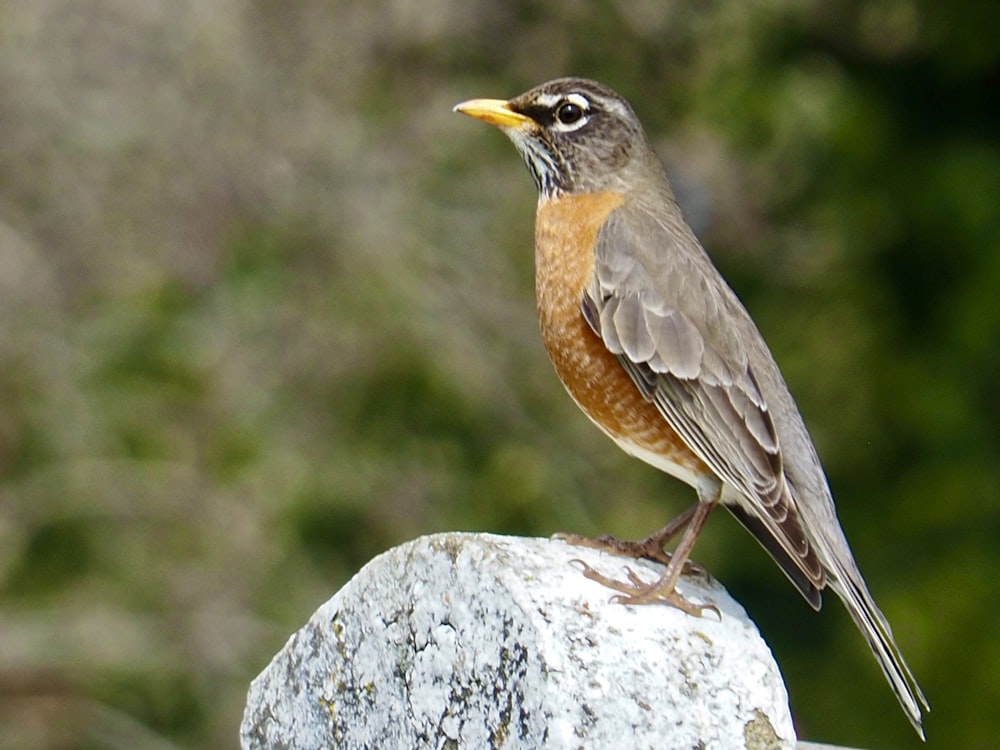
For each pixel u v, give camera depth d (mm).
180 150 16266
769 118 15891
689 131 17000
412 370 15625
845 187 15484
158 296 15992
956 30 14844
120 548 15234
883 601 14055
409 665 4957
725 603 5336
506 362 16109
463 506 15305
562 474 15555
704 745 4754
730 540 15234
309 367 15820
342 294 15844
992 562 13914
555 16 17234
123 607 14938
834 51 15820
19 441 15484
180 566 15039
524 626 4727
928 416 14578
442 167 16672
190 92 16406
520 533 15219
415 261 16141
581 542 6488
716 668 4898
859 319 15359
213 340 15859
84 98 16391
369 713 5043
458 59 17281
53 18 16391
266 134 16328
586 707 4645
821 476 6871
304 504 15164
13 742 14273
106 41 16438
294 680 5273
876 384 15031
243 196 16188
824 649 14648
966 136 14992
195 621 14812
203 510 15266
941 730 13586
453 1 17141
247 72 16500
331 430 15656
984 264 14492
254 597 14969
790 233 16328
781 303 16156
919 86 15188
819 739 14078
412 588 4988
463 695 4816
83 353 15789
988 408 14539
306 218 16078
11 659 14602
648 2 16922
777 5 16000
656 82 17281
